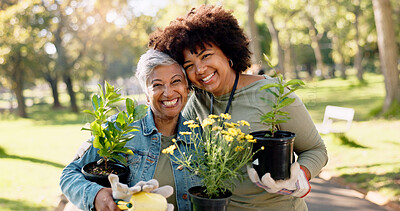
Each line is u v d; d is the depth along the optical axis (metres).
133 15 22.83
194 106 2.10
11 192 6.00
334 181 6.34
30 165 8.20
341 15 32.75
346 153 7.86
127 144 1.86
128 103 1.66
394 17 24.64
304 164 1.80
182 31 1.76
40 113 30.48
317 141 1.88
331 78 44.78
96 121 1.61
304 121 1.83
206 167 1.58
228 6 18.22
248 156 1.64
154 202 1.42
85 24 23.28
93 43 25.47
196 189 1.65
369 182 5.87
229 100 1.89
